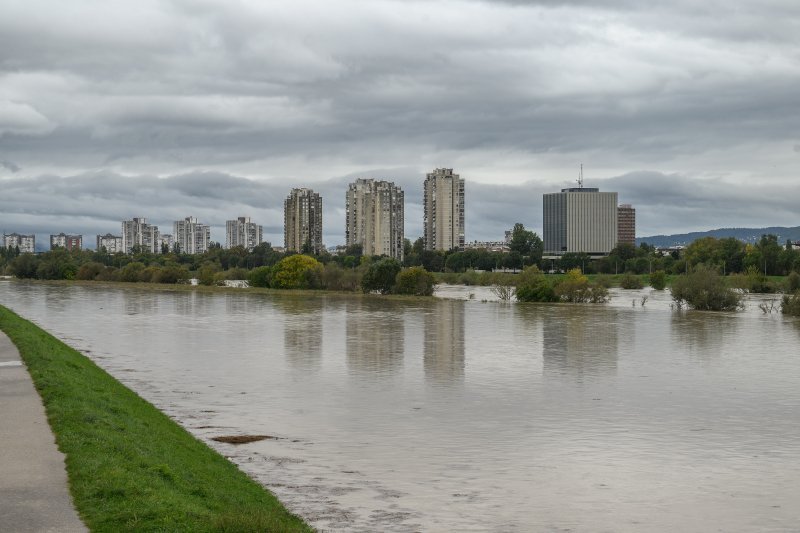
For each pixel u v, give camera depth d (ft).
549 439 162.91
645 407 196.34
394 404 197.47
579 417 184.24
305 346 314.14
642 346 318.04
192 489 96.99
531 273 625.41
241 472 131.64
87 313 471.62
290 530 83.15
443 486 129.90
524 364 267.80
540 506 120.57
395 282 648.79
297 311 492.54
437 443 158.40
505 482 132.57
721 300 501.97
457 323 413.39
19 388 140.87
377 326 397.19
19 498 80.18
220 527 80.02
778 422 180.24
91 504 79.15
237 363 265.75
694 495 126.93
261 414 183.73
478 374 245.65
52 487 83.66
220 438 159.22
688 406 197.77
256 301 582.35
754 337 350.23
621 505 121.70
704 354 294.66
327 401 200.54
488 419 181.16
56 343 257.14
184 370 249.34
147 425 135.64
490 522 113.09
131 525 74.90
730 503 123.13
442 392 214.69
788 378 241.14
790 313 460.14
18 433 106.32
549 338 344.69
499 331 373.20
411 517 114.32
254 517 84.53
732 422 180.04
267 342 326.85
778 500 124.88
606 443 160.25
